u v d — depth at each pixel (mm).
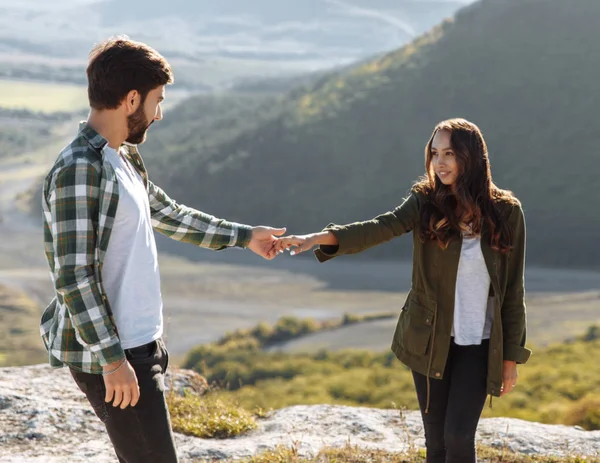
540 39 163750
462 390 2791
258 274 115125
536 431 4469
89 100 2180
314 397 26281
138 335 2186
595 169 130375
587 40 161125
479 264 2830
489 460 3969
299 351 54281
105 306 2076
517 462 3949
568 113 144500
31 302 96938
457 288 2846
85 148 2094
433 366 2857
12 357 71188
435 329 2857
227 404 5102
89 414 4562
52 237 2117
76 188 2021
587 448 4160
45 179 2119
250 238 2850
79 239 2018
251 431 4676
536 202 124562
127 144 2293
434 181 2928
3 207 190750
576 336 45969
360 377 29562
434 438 2961
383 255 127500
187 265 122312
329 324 63344
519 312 2846
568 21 167000
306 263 125438
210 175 164250
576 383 23438
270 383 34406
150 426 2189
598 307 64688
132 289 2180
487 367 2814
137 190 2225
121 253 2150
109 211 2088
